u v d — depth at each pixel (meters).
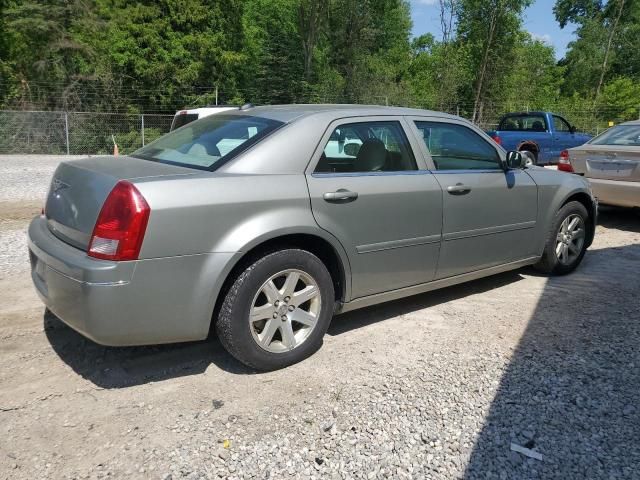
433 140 4.10
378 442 2.57
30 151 21.36
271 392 3.01
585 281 5.13
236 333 3.03
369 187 3.51
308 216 3.20
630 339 3.76
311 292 3.31
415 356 3.49
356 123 3.65
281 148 3.25
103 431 2.62
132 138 22.72
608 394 3.03
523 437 2.63
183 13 25.23
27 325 3.81
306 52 32.03
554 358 3.46
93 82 24.67
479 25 32.72
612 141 7.84
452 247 4.09
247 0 31.67
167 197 2.76
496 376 3.22
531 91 36.69
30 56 24.80
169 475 2.32
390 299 3.88
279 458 2.44
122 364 3.30
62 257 2.81
